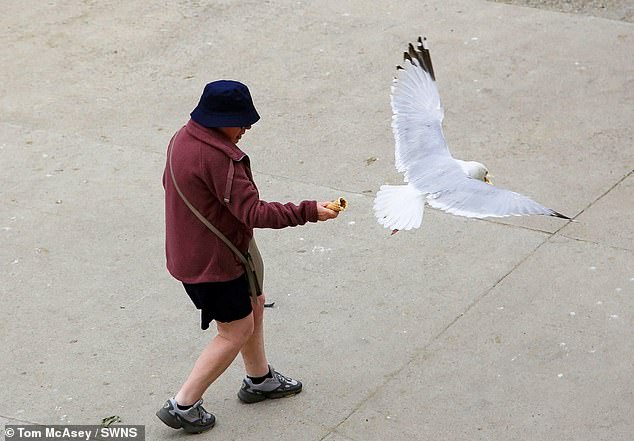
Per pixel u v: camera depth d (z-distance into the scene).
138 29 18.19
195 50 17.38
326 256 11.91
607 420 9.22
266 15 18.50
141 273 11.74
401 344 10.37
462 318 10.70
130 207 13.08
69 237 12.47
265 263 11.81
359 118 15.09
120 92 16.16
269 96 15.79
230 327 8.98
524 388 9.67
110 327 10.83
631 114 14.77
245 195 8.32
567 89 15.52
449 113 15.00
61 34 18.08
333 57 16.91
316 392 9.77
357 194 13.17
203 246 8.60
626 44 16.83
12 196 13.39
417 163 7.42
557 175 13.35
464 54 16.70
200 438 9.26
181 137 8.55
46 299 11.33
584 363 9.96
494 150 14.00
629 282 11.13
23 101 15.92
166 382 9.98
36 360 10.35
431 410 9.46
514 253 11.77
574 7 18.33
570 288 11.09
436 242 12.07
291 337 10.55
